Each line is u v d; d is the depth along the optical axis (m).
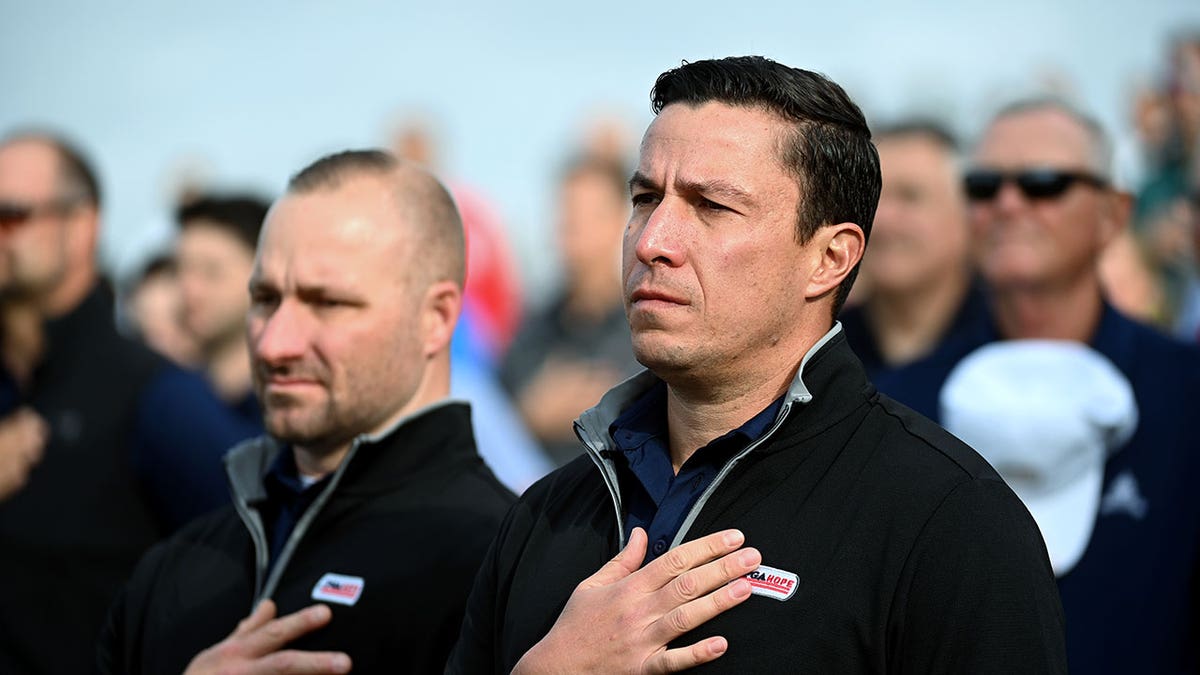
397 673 10.59
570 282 26.70
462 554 10.78
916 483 8.12
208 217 21.53
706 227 8.40
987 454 14.22
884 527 8.04
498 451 24.17
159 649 11.50
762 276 8.38
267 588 11.17
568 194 26.97
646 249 8.37
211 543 12.02
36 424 15.98
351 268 11.34
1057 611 7.95
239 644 10.63
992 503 8.02
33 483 15.82
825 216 8.56
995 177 14.98
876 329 20.02
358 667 10.64
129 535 15.80
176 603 11.66
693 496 8.52
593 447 8.82
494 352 27.23
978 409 14.30
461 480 11.41
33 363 16.42
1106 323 14.80
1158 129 29.39
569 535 8.95
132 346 16.42
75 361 16.30
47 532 15.66
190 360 27.19
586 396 25.67
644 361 8.47
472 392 24.23
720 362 8.44
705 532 8.33
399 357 11.51
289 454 11.94
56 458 15.85
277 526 11.66
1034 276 14.78
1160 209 26.48
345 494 11.30
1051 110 15.11
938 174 19.28
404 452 11.39
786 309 8.52
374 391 11.41
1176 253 25.86
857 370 8.70
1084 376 14.12
